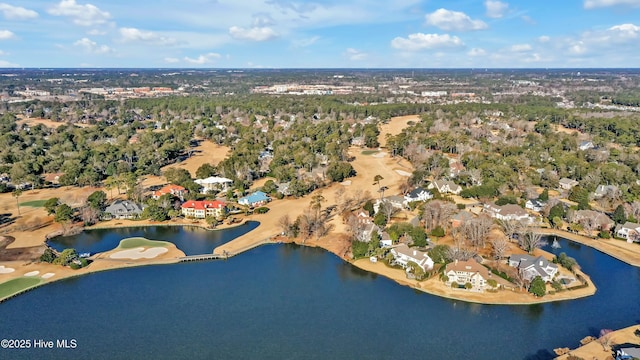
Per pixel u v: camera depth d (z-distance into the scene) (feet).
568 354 375.66
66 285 488.85
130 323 418.92
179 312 438.40
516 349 388.98
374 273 522.06
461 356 379.76
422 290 480.64
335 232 636.89
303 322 425.28
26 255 554.05
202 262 551.18
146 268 531.91
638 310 447.42
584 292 477.77
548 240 621.72
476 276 481.05
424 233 574.97
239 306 451.12
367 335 406.82
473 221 590.55
